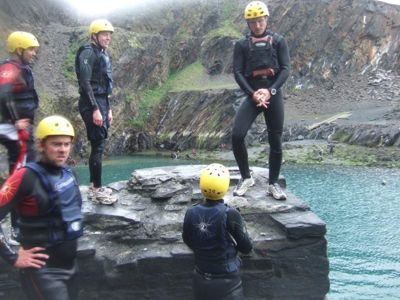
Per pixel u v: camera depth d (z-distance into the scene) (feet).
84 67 19.10
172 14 120.78
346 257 26.58
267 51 19.72
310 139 82.38
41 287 12.17
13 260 11.96
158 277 18.62
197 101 94.53
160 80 107.45
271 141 20.71
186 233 14.80
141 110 97.60
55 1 112.57
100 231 19.57
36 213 12.12
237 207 20.10
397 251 27.63
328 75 116.98
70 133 12.35
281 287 19.08
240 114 20.72
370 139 73.72
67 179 12.55
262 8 19.48
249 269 18.95
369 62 118.42
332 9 119.14
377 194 44.09
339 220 35.06
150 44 105.70
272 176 21.27
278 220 19.44
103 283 18.51
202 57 113.70
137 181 22.79
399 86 108.88
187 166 25.46
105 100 20.13
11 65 16.25
